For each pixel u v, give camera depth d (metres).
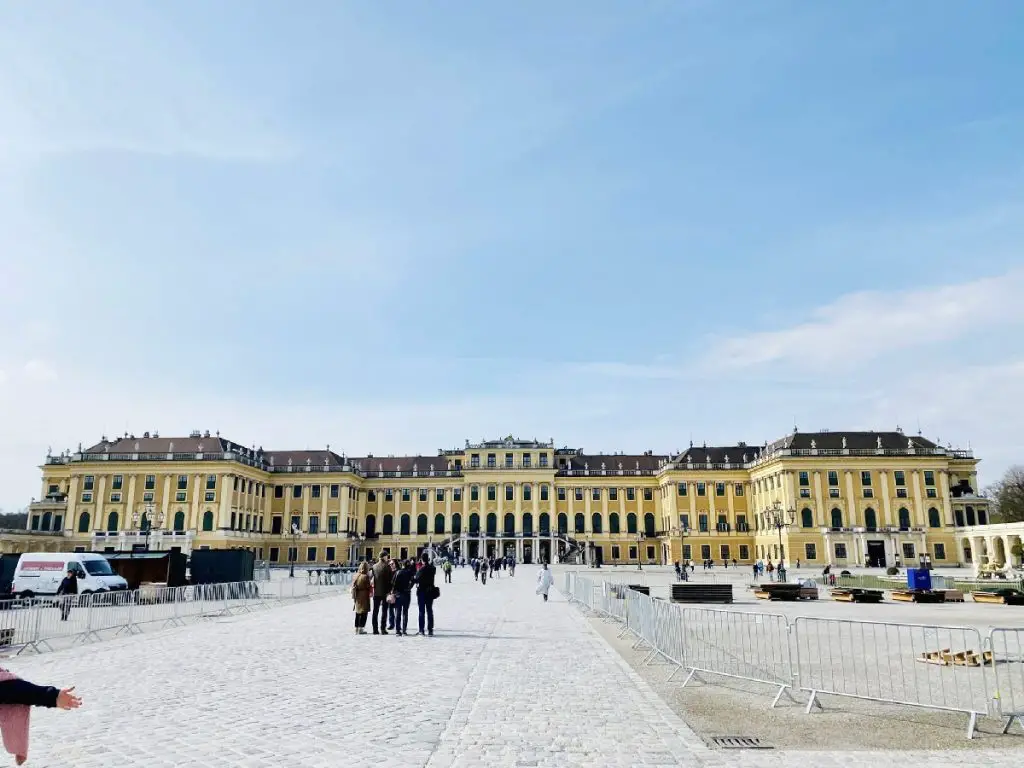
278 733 12.46
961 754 11.48
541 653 22.30
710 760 11.06
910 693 16.08
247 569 56.28
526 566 118.19
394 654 22.03
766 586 46.62
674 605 19.80
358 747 11.62
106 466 117.12
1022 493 128.75
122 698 15.38
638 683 17.27
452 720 13.45
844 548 110.31
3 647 24.08
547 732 12.64
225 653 22.38
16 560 51.28
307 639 25.89
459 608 39.97
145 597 34.47
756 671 18.72
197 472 115.88
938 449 113.38
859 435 119.81
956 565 108.75
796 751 11.60
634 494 138.62
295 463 138.00
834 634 27.50
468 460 140.00
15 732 6.17
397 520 140.00
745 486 130.75
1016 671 19.08
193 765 10.61
